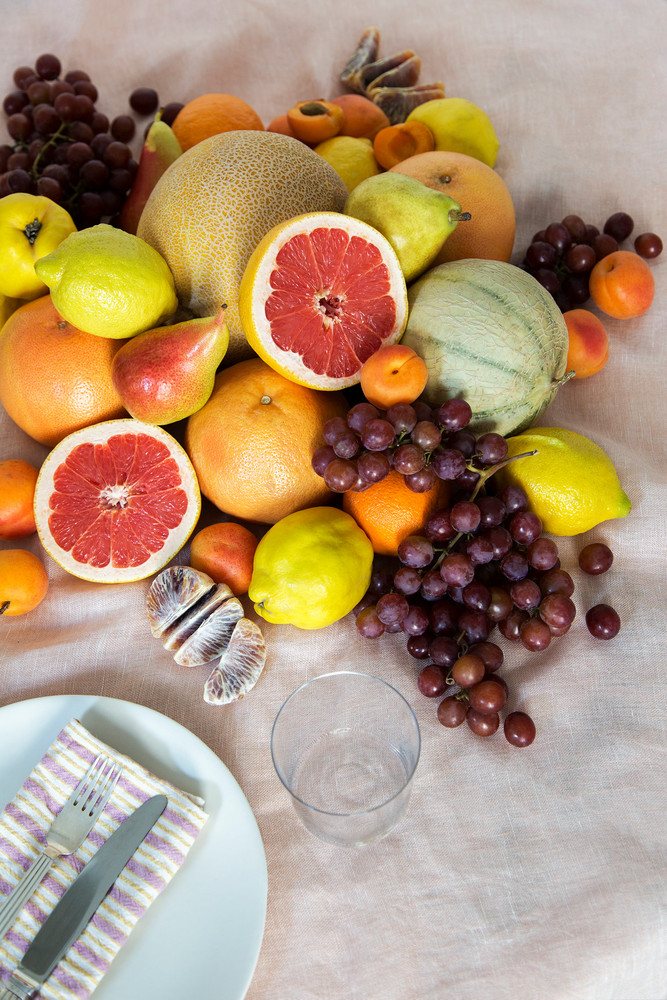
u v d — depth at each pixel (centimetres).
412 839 53
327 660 60
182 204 63
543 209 81
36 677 59
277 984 49
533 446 63
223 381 65
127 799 51
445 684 57
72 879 49
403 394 58
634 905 50
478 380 62
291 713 53
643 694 58
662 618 61
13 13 89
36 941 47
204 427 64
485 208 70
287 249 61
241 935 48
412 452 58
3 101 83
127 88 88
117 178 76
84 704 55
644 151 82
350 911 50
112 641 61
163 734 54
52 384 64
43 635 62
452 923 50
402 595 60
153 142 74
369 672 60
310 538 59
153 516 64
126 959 47
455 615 59
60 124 77
